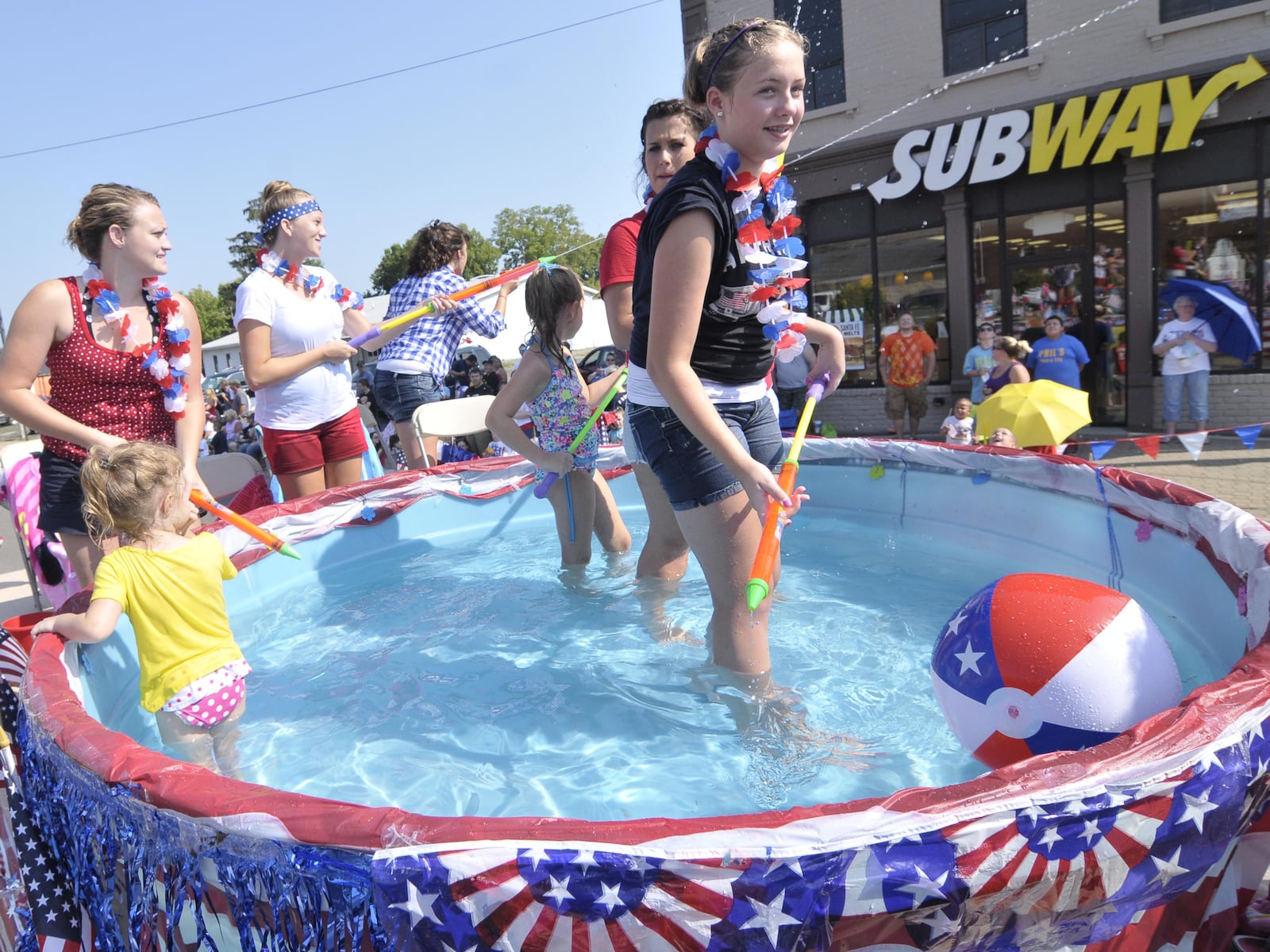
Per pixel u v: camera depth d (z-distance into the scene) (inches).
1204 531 102.7
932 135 420.5
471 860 47.2
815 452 169.0
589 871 46.8
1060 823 49.8
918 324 450.9
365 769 86.9
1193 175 373.1
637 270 93.4
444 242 227.3
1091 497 125.1
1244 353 354.6
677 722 93.0
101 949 68.2
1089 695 69.6
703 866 46.7
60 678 80.4
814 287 475.2
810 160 456.4
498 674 107.8
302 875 51.1
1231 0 354.9
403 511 166.7
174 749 95.1
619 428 268.4
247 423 472.7
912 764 81.3
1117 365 402.6
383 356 228.4
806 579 133.6
